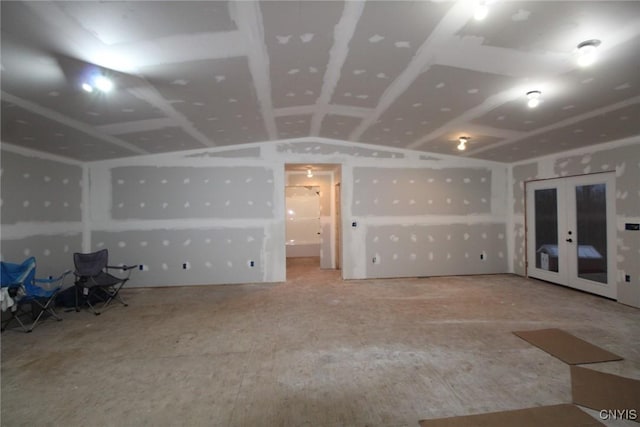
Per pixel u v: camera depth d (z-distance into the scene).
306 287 5.40
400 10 1.99
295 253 9.21
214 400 2.22
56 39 2.03
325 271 6.83
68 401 2.23
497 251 6.38
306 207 9.53
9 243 4.10
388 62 2.68
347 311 4.12
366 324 3.64
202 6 1.87
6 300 3.45
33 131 3.73
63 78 2.54
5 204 4.05
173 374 2.58
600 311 4.00
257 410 2.11
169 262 5.59
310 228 9.54
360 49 2.47
